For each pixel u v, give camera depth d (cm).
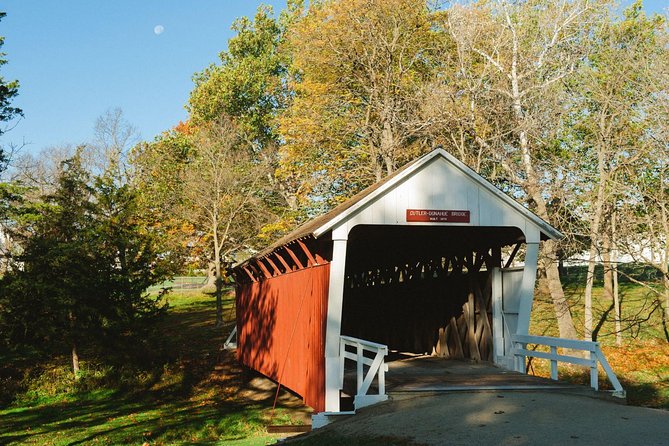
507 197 1216
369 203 1152
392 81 2680
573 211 2044
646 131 1777
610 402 966
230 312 3409
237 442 1327
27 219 2297
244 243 3300
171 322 3158
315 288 1243
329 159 2920
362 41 2691
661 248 1786
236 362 2378
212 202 3006
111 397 2038
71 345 2186
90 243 2069
